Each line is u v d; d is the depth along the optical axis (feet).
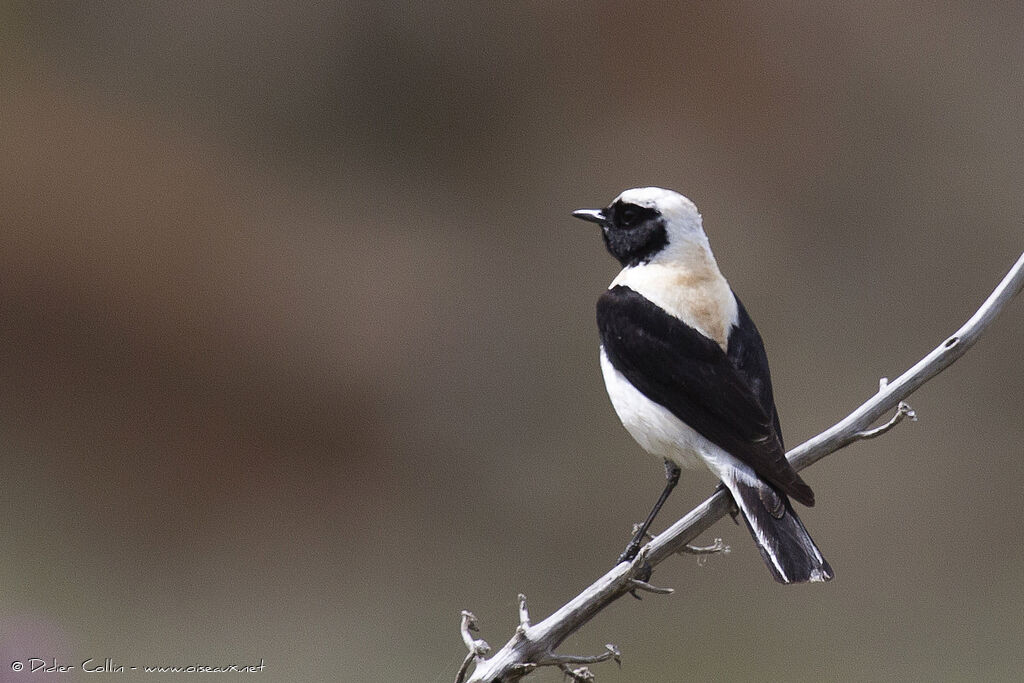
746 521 19.97
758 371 22.09
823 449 20.75
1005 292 20.42
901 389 20.61
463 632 17.31
